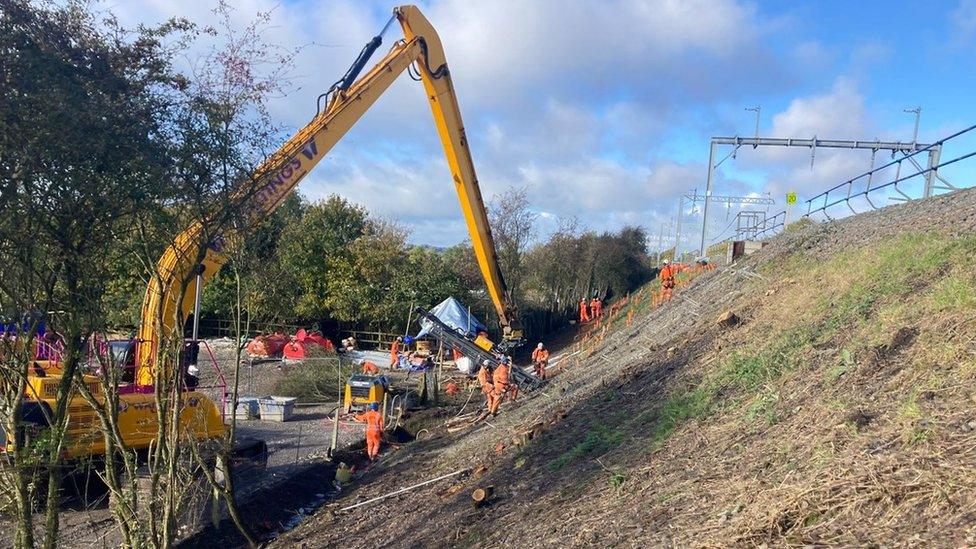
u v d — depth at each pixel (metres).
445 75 17.72
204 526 11.62
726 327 13.68
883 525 4.66
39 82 5.69
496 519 8.68
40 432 7.91
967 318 7.12
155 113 6.39
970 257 9.22
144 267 7.92
